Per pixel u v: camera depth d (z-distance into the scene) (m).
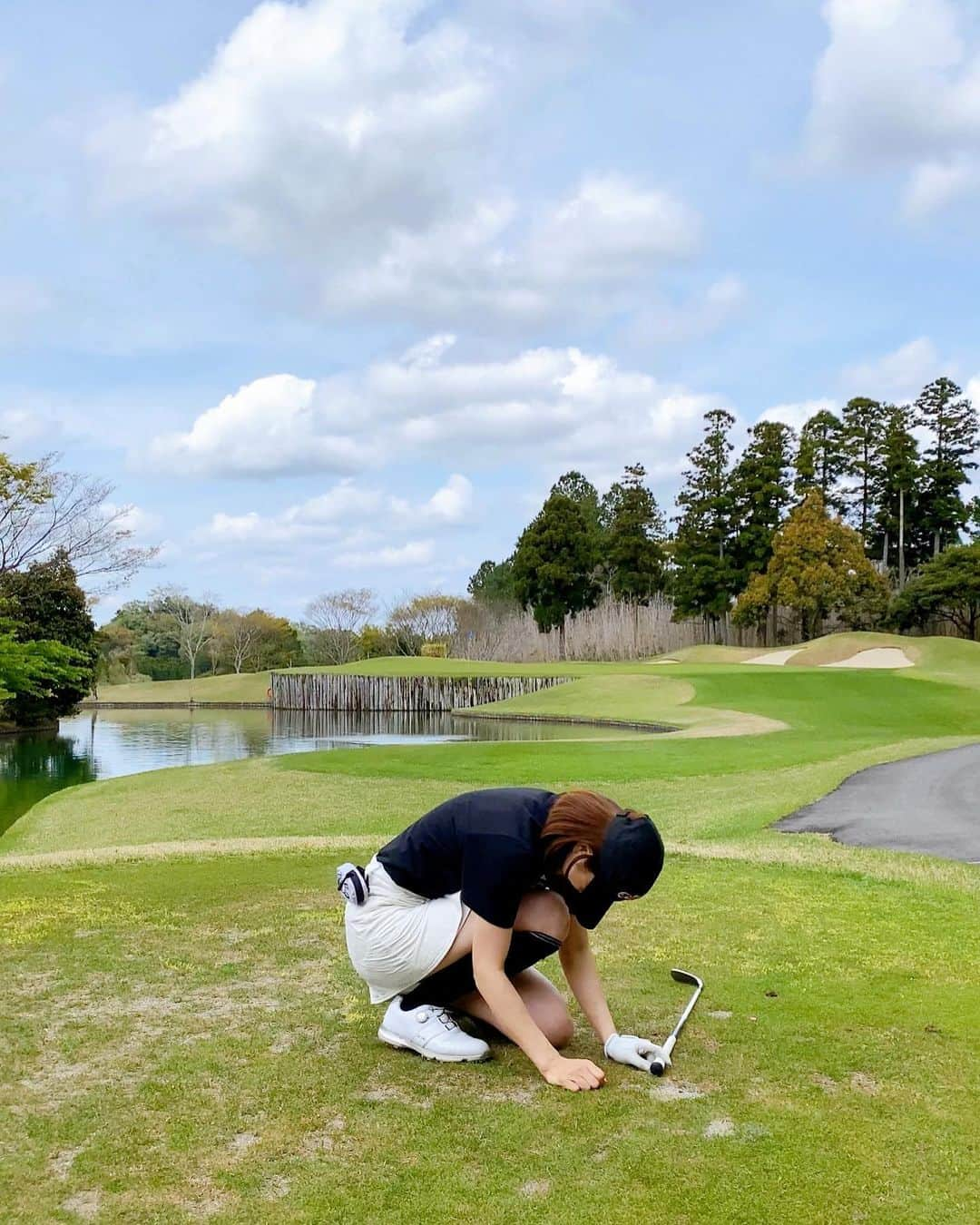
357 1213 2.07
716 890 5.50
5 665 22.78
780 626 55.34
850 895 5.38
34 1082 2.79
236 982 3.73
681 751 17.19
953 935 4.45
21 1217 2.06
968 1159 2.30
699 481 56.19
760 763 15.32
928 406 56.88
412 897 2.95
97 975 3.83
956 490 56.72
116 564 27.45
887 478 56.66
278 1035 3.16
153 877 6.02
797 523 50.06
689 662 42.72
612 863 2.59
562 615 57.75
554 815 2.70
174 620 72.94
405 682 43.50
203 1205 2.11
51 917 4.78
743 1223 2.02
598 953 4.11
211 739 30.31
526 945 2.88
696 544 55.66
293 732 32.44
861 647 40.41
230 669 73.25
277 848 7.27
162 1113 2.57
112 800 13.98
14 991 3.62
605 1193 2.14
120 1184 2.20
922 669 34.94
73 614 35.69
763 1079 2.77
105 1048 3.04
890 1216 2.05
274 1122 2.51
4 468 22.81
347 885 2.97
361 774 15.34
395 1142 2.40
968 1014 3.33
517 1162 2.29
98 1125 2.50
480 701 41.59
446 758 16.95
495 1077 2.79
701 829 9.00
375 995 3.09
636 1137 2.41
